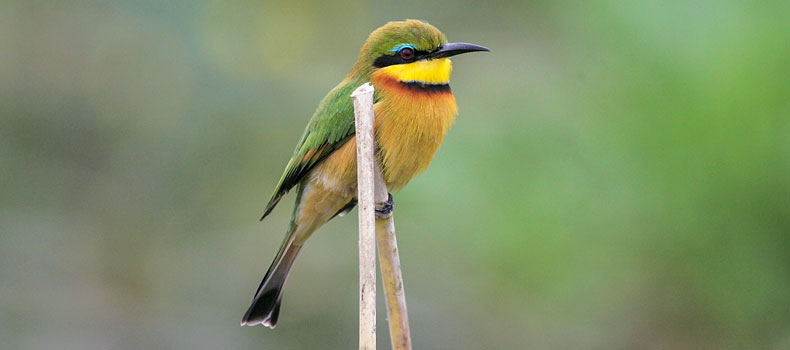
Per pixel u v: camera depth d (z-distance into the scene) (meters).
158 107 15.00
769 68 10.92
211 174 14.83
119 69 15.09
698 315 11.66
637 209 11.31
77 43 15.19
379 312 13.73
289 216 14.66
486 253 11.78
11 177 15.06
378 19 15.80
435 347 12.77
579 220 11.47
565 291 11.80
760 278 11.14
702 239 11.20
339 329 13.93
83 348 14.08
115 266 14.78
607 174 11.43
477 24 15.19
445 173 11.69
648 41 11.38
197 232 14.76
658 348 11.84
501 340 12.70
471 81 14.26
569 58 13.16
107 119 15.14
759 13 11.08
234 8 15.05
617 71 11.62
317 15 15.59
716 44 11.09
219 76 14.87
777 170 10.81
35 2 15.18
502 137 11.96
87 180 15.19
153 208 14.89
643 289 11.69
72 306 14.45
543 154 11.73
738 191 11.00
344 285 14.14
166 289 14.53
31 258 14.76
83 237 14.89
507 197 11.62
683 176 11.16
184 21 14.91
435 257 12.70
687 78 11.15
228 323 14.19
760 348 11.45
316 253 14.26
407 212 11.84
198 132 14.83
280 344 13.94
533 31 14.88
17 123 15.15
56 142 15.20
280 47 15.27
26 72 15.20
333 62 15.52
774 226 11.02
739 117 10.92
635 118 11.35
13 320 14.29
